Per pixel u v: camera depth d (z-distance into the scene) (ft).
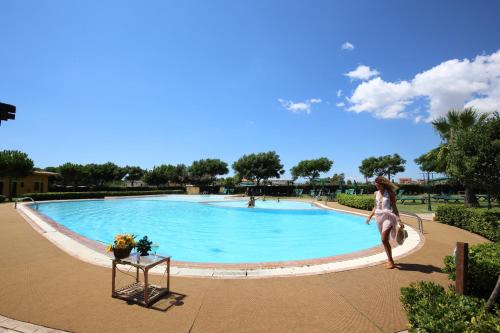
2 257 20.89
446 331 8.21
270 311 12.40
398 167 186.29
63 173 147.02
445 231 33.37
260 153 146.10
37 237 28.37
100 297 13.69
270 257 31.19
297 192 138.92
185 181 190.70
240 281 16.03
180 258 30.81
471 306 9.52
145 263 13.23
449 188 109.70
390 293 14.40
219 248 35.40
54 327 10.93
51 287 14.96
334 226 50.55
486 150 28.04
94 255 21.42
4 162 83.41
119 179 192.95
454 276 14.20
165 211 73.26
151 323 11.28
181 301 13.34
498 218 28.96
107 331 10.65
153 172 179.93
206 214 67.05
